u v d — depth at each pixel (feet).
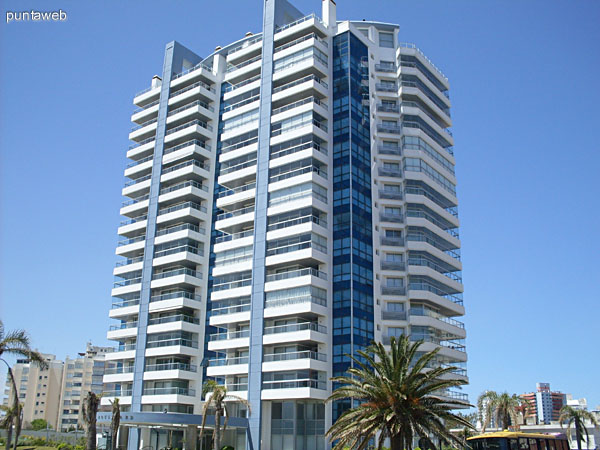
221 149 307.58
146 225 305.94
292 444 223.10
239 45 322.14
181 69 337.93
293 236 246.27
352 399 221.87
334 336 235.20
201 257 288.92
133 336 287.69
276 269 250.98
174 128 318.86
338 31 283.18
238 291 255.09
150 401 265.95
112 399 283.79
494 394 262.88
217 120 316.40
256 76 298.97
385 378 137.59
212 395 198.29
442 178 296.51
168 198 301.22
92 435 161.48
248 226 271.28
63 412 561.84
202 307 281.54
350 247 244.22
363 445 140.56
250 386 235.40
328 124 267.80
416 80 298.35
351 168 256.52
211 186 303.89
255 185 272.72
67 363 575.38
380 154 279.49
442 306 272.31
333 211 254.47
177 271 284.61
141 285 293.43
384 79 294.05
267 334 238.89
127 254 312.09
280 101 276.21
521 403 273.13
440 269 281.74
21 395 570.87
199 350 274.98
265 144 269.85
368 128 275.18
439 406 142.10
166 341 273.33
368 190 264.11
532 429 330.34
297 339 229.45
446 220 294.46
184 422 217.15
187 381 268.21
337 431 145.59
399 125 288.30
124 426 242.78
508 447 172.65
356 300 238.68
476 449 176.76
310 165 253.44
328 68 277.03
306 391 219.61
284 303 239.09
